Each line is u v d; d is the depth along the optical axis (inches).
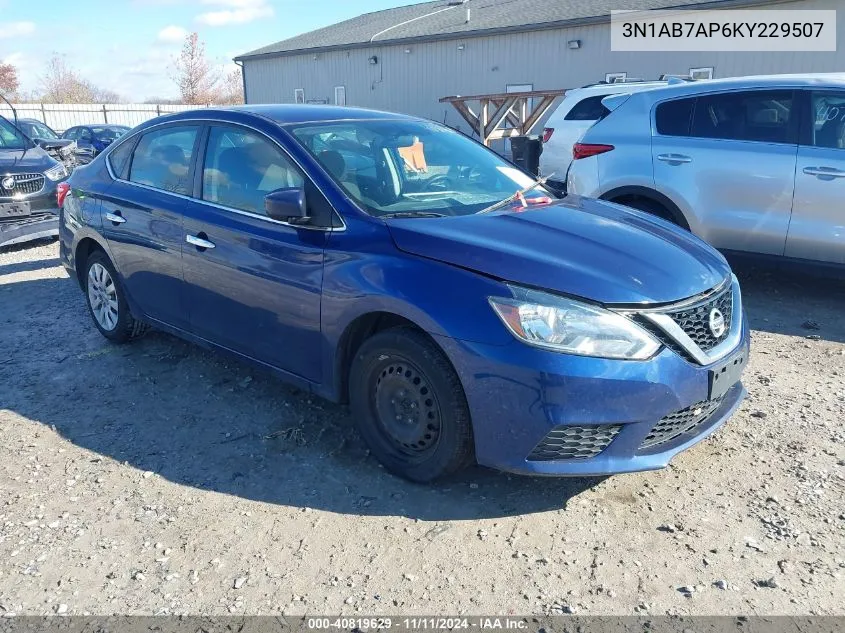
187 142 172.4
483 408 113.5
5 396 171.8
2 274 298.0
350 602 101.3
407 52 934.4
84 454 143.7
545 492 127.4
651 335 112.9
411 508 123.3
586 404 109.0
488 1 1039.0
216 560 110.7
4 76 2010.3
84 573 108.0
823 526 116.6
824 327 213.9
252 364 156.9
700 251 137.0
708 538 114.3
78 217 203.0
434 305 116.3
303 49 1083.3
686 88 243.9
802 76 225.1
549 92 618.2
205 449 144.9
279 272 141.3
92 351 200.5
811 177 216.4
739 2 624.1
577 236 129.6
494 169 169.3
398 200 143.3
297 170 143.7
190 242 161.3
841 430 148.3
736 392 137.4
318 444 145.9
